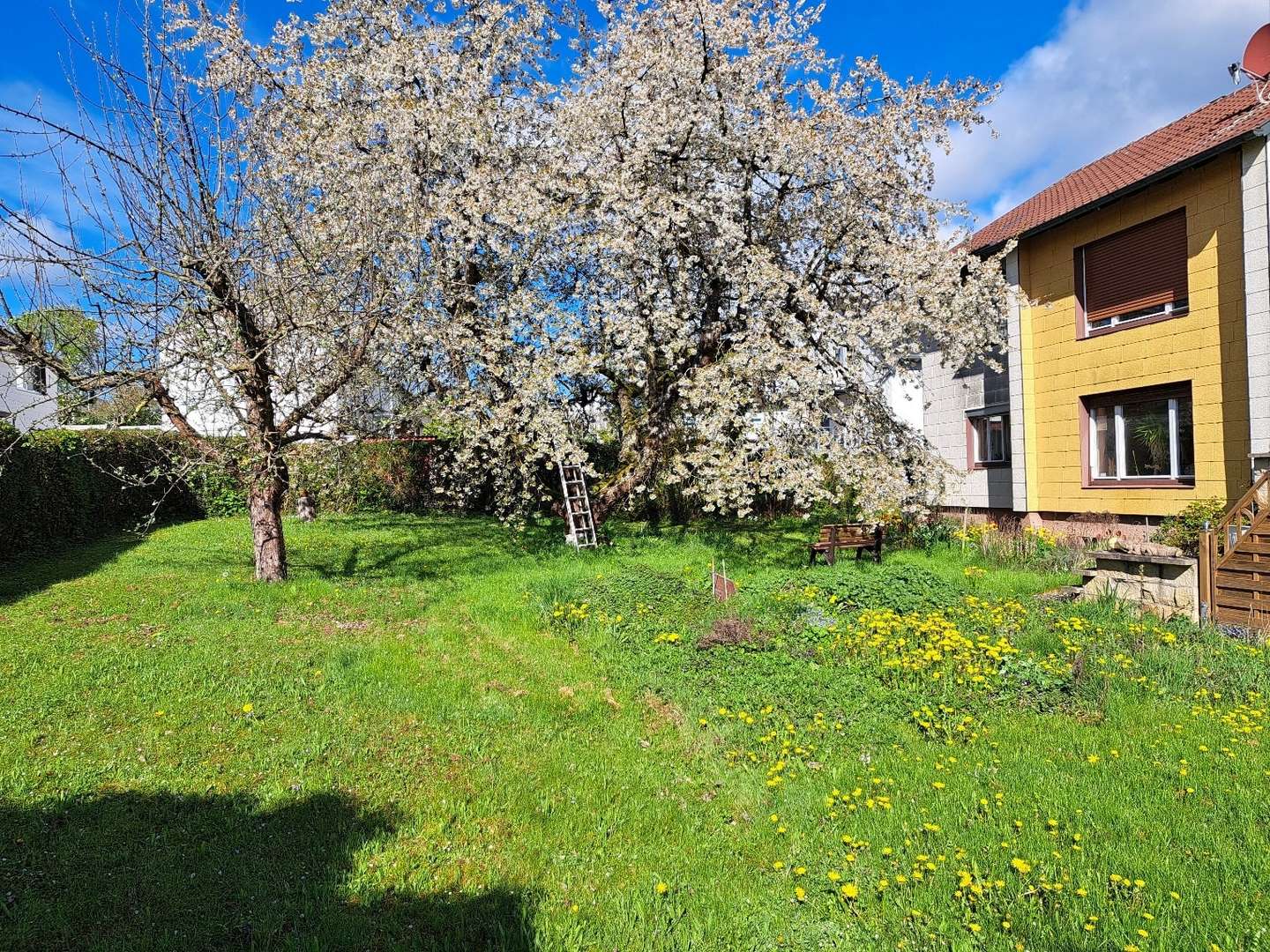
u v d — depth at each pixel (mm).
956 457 15820
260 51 9977
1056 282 12727
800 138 9688
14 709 4711
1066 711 5117
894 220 10594
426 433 14664
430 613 7848
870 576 8617
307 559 10852
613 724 5078
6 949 2676
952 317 10289
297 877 3248
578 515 13039
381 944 2865
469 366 10844
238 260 7887
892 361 9992
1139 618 7199
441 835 3641
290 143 9289
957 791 3992
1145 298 11312
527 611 7715
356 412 9641
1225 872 3168
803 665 5910
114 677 5363
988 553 11055
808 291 9820
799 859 3494
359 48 10969
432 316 9891
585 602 7809
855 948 2840
